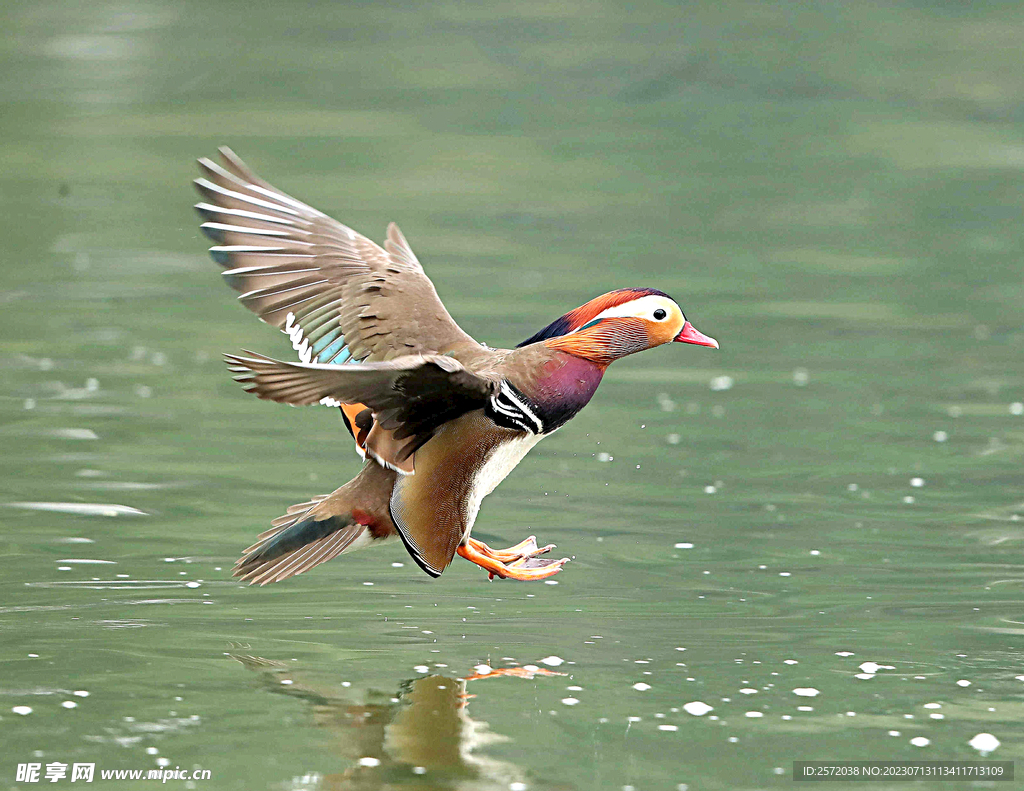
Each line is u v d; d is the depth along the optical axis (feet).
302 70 127.75
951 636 33.37
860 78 126.31
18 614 33.78
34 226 80.48
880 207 89.56
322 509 30.66
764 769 26.58
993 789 25.85
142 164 96.12
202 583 36.19
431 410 28.71
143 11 152.05
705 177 97.66
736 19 147.64
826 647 32.71
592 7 154.71
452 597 35.91
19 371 56.18
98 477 44.65
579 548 39.83
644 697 29.78
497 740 27.71
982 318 66.44
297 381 26.14
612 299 30.94
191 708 28.86
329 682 30.35
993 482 45.57
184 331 62.28
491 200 90.02
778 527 41.55
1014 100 119.34
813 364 59.62
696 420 52.60
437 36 141.79
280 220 33.37
